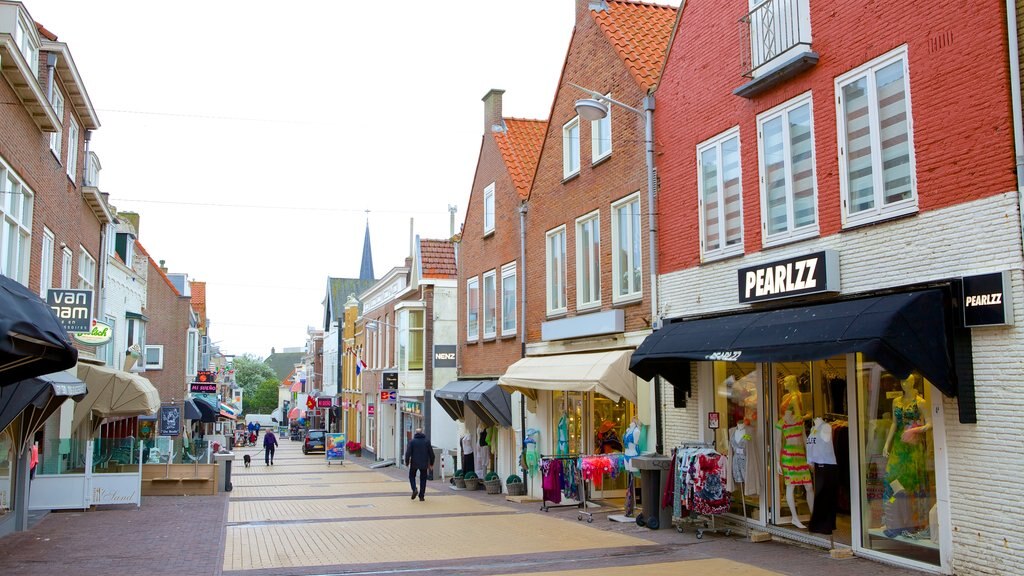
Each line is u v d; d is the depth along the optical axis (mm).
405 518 14852
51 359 8922
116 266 25922
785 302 10758
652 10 16969
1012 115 7832
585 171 16750
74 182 18344
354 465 37062
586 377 14164
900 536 9039
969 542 8047
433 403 29547
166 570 9750
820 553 9906
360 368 39812
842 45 9945
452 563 9898
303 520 14789
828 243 10055
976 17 8188
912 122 8898
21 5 12719
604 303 15680
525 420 19734
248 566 9961
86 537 12703
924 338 8172
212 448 23844
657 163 13953
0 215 12508
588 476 13672
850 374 9844
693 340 11375
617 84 15430
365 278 73000
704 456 11297
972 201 8164
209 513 16203
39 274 14953
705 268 12555
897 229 9039
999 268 7863
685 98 13211
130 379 18359
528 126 23578
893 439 9195
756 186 11453
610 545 10930
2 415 11766
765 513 11367
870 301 8992
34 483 16625
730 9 12156
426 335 30234
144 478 20844
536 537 11930
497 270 22219
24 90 13164
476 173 24469
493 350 22328
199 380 43312
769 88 11195
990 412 7891
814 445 10359
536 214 19406
